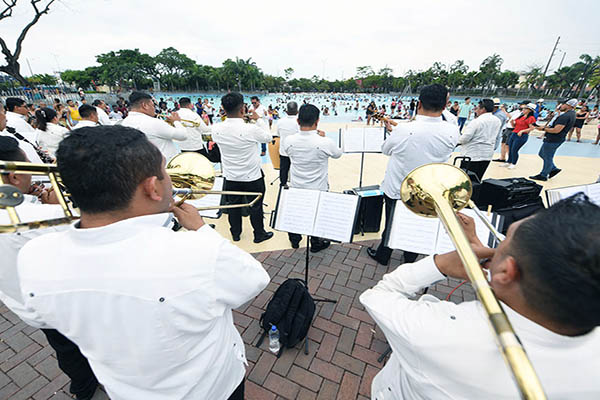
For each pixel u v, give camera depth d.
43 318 0.69
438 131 2.23
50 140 4.53
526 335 0.50
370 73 79.00
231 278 0.75
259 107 6.36
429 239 1.81
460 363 0.53
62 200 0.89
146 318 0.65
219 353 0.88
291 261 3.00
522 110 6.47
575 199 0.48
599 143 9.14
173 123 3.29
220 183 2.63
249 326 2.21
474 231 0.93
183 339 0.72
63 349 1.48
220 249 0.73
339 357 1.97
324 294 2.53
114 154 0.62
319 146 2.61
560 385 0.49
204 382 0.84
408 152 2.34
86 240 0.63
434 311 0.62
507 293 0.52
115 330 0.66
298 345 2.06
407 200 1.26
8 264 1.17
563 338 0.49
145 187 0.70
